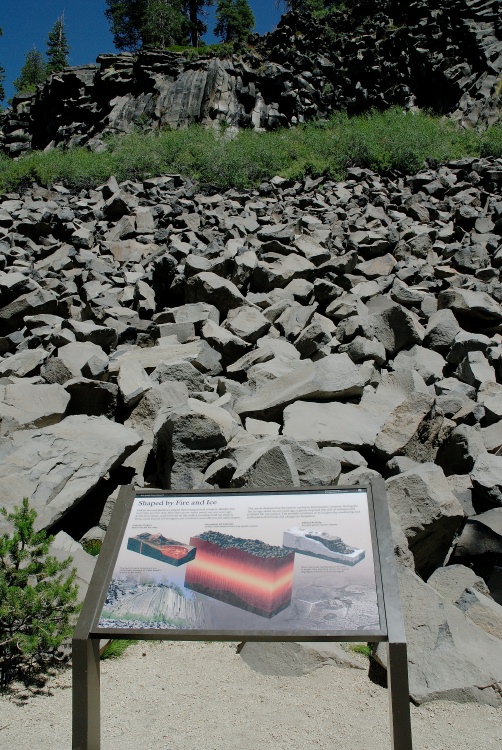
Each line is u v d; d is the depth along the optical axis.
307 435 6.37
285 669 4.07
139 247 13.77
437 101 28.55
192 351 8.42
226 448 5.80
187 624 3.06
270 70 30.39
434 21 29.61
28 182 19.80
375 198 16.48
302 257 11.49
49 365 7.63
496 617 4.40
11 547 4.15
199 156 20.36
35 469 5.34
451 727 3.62
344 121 27.23
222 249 11.52
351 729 3.55
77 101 32.75
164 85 31.02
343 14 32.50
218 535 3.36
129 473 6.25
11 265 12.39
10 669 4.06
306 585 3.14
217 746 3.44
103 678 4.05
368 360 8.41
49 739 3.45
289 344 8.85
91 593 3.17
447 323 9.20
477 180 17.73
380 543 3.24
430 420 6.36
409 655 4.03
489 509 5.75
